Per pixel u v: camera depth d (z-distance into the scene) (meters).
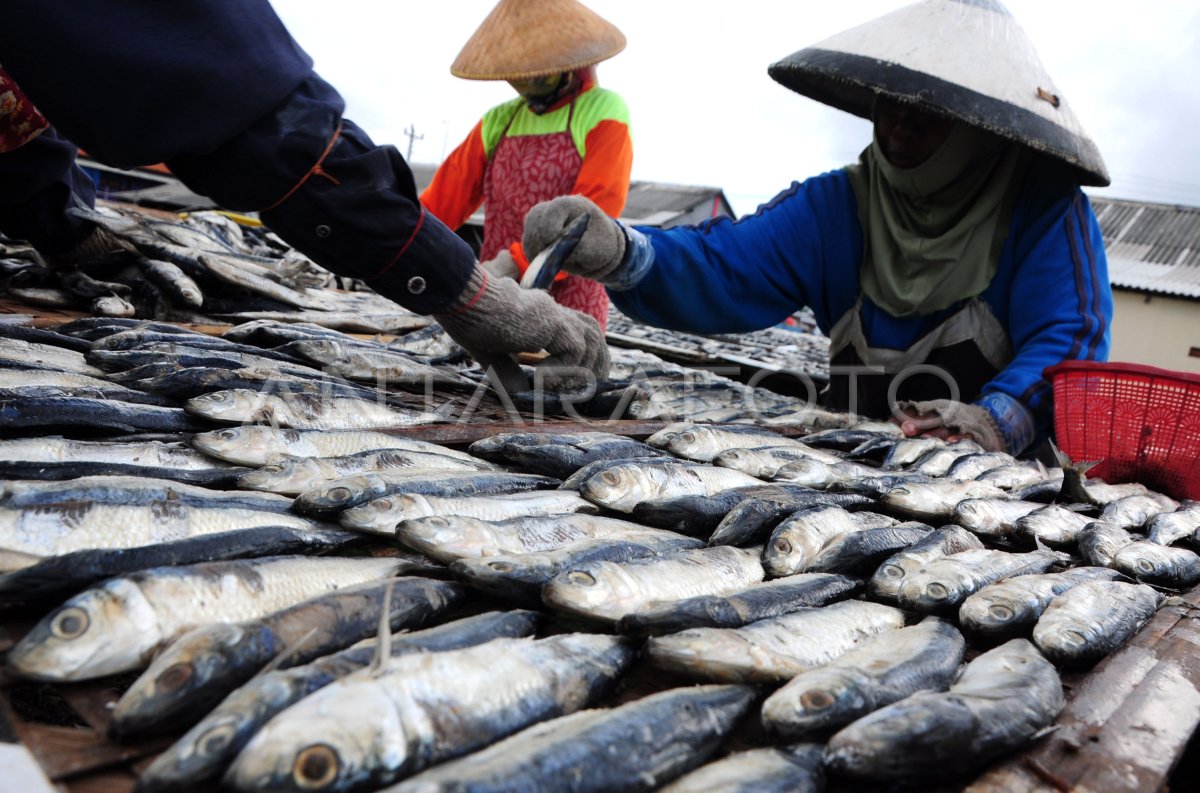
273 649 1.39
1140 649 2.00
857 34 4.23
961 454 3.68
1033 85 3.98
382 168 2.39
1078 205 4.38
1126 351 23.86
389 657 1.33
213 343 3.55
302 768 1.10
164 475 2.14
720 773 1.32
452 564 1.89
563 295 6.00
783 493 2.71
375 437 2.74
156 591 1.45
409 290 2.65
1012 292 4.47
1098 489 3.61
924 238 4.55
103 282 4.38
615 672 1.56
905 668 1.67
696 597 1.85
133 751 1.19
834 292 5.06
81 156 22.28
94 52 1.82
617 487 2.58
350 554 2.03
